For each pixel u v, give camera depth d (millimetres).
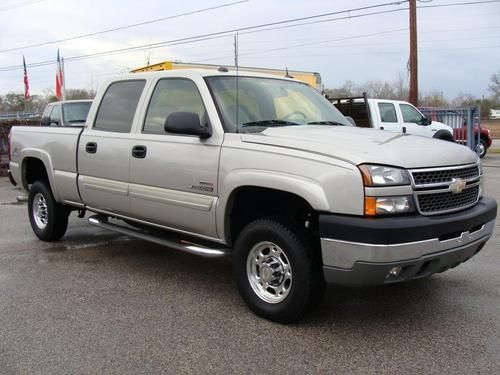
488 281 5145
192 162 4543
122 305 4566
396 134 4426
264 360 3531
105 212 5766
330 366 3443
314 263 3904
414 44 22656
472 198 4203
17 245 6777
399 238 3496
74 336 3908
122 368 3422
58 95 32125
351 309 4438
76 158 5914
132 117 5328
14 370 3393
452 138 16328
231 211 4375
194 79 4785
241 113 4617
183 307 4520
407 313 4344
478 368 3396
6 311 4410
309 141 3982
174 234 5305
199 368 3424
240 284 4359
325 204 3652
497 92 58281
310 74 14523
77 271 5605
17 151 7039
